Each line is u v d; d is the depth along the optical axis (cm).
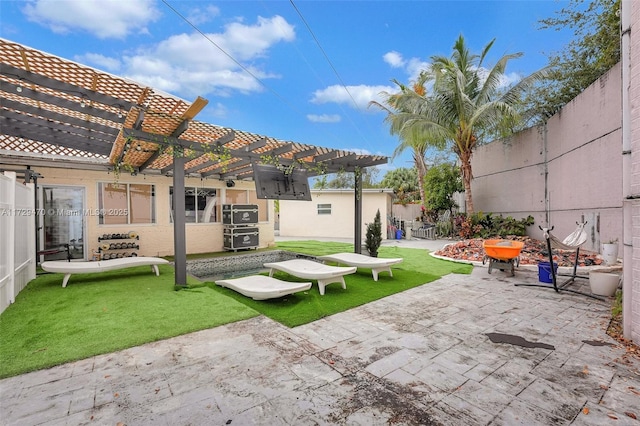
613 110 689
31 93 369
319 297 477
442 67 1278
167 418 201
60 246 771
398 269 715
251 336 330
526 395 227
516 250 620
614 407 213
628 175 317
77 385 237
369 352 295
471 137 1251
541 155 1018
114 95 375
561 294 502
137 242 883
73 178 788
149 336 325
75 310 407
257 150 667
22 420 198
